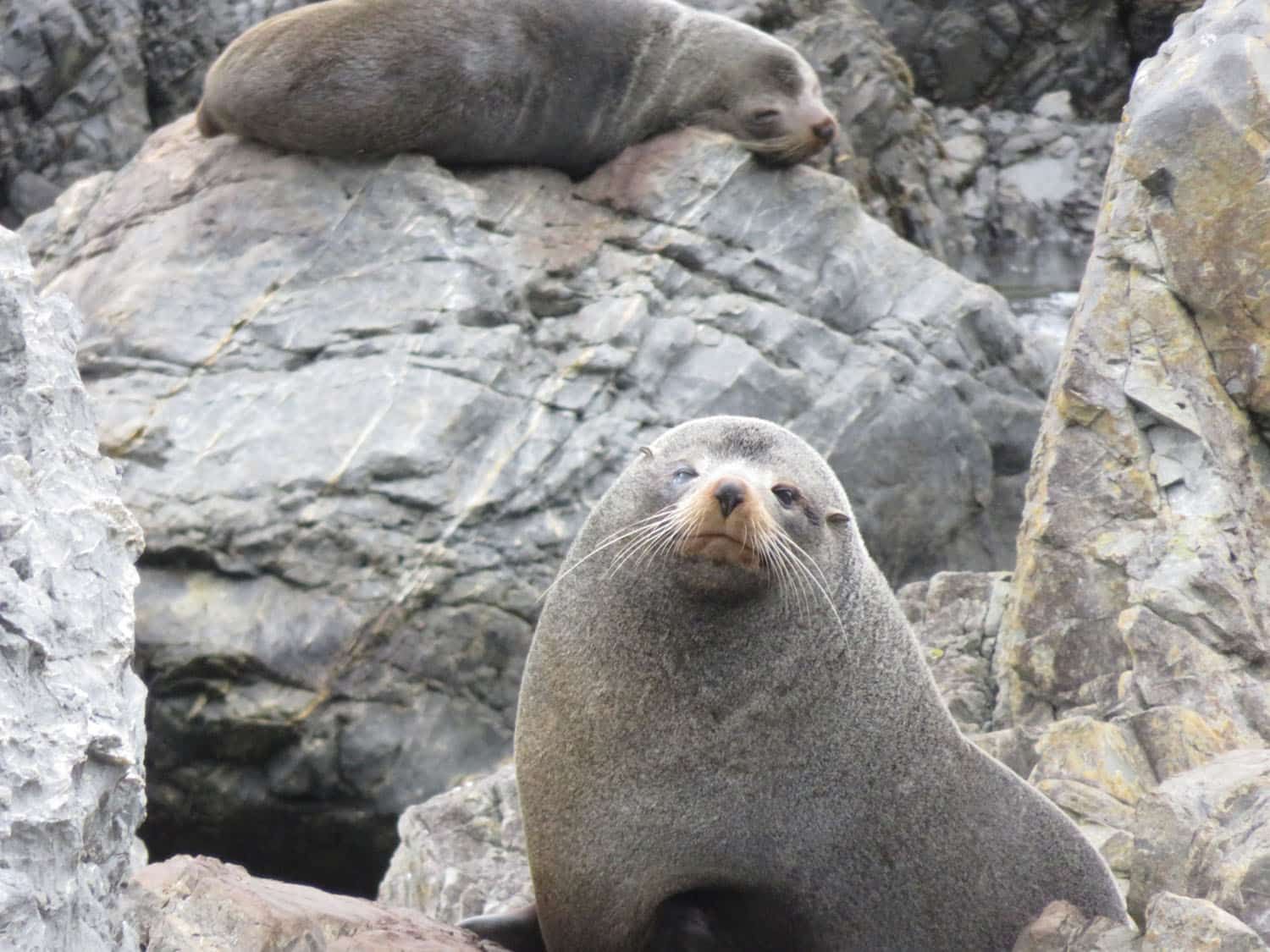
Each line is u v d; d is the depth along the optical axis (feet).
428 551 152.56
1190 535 119.85
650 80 191.72
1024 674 124.57
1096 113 291.79
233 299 167.53
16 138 249.96
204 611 148.87
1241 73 124.16
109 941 61.72
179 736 148.66
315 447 155.12
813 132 187.62
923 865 82.38
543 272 173.17
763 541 77.05
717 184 181.88
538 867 83.66
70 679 59.16
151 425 156.97
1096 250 130.82
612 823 80.79
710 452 83.92
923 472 174.91
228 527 150.82
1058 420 127.85
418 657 151.23
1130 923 84.07
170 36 259.39
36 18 251.39
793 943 82.58
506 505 156.35
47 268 182.91
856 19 251.39
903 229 242.99
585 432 162.09
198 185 179.93
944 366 178.81
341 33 180.75
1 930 53.62
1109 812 104.17
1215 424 123.03
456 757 150.82
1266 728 111.55
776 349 173.58
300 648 148.36
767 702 80.53
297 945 68.85
